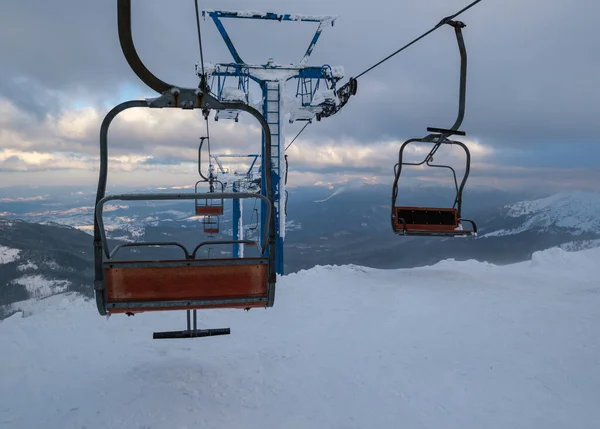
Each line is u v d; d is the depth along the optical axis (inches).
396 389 197.0
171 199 138.9
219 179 962.1
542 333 265.4
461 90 302.5
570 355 229.1
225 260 151.7
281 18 516.4
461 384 200.4
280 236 516.7
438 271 480.4
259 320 308.0
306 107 539.8
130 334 270.2
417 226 383.6
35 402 182.9
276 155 522.6
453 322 294.8
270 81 525.3
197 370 209.6
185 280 150.4
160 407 172.7
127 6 120.4
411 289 390.6
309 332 281.7
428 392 193.6
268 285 153.3
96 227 141.6
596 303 332.2
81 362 226.1
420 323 295.9
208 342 260.2
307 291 386.0
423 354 238.5
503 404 181.3
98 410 171.8
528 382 200.7
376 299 360.5
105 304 146.3
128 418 164.9
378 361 229.6
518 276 456.1
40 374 211.0
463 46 296.4
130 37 124.0
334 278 435.2
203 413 170.2
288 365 223.5
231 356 235.1
